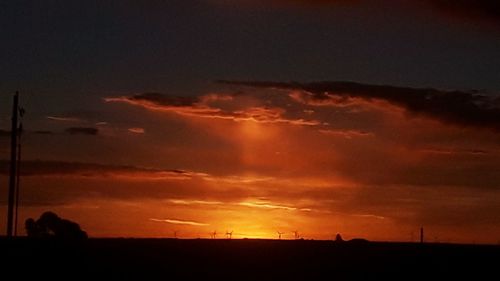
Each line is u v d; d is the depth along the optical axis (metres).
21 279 43.88
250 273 48.66
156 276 46.34
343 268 51.44
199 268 49.56
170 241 58.44
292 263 52.34
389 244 60.91
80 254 51.56
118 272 47.06
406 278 48.53
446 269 51.78
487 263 54.34
